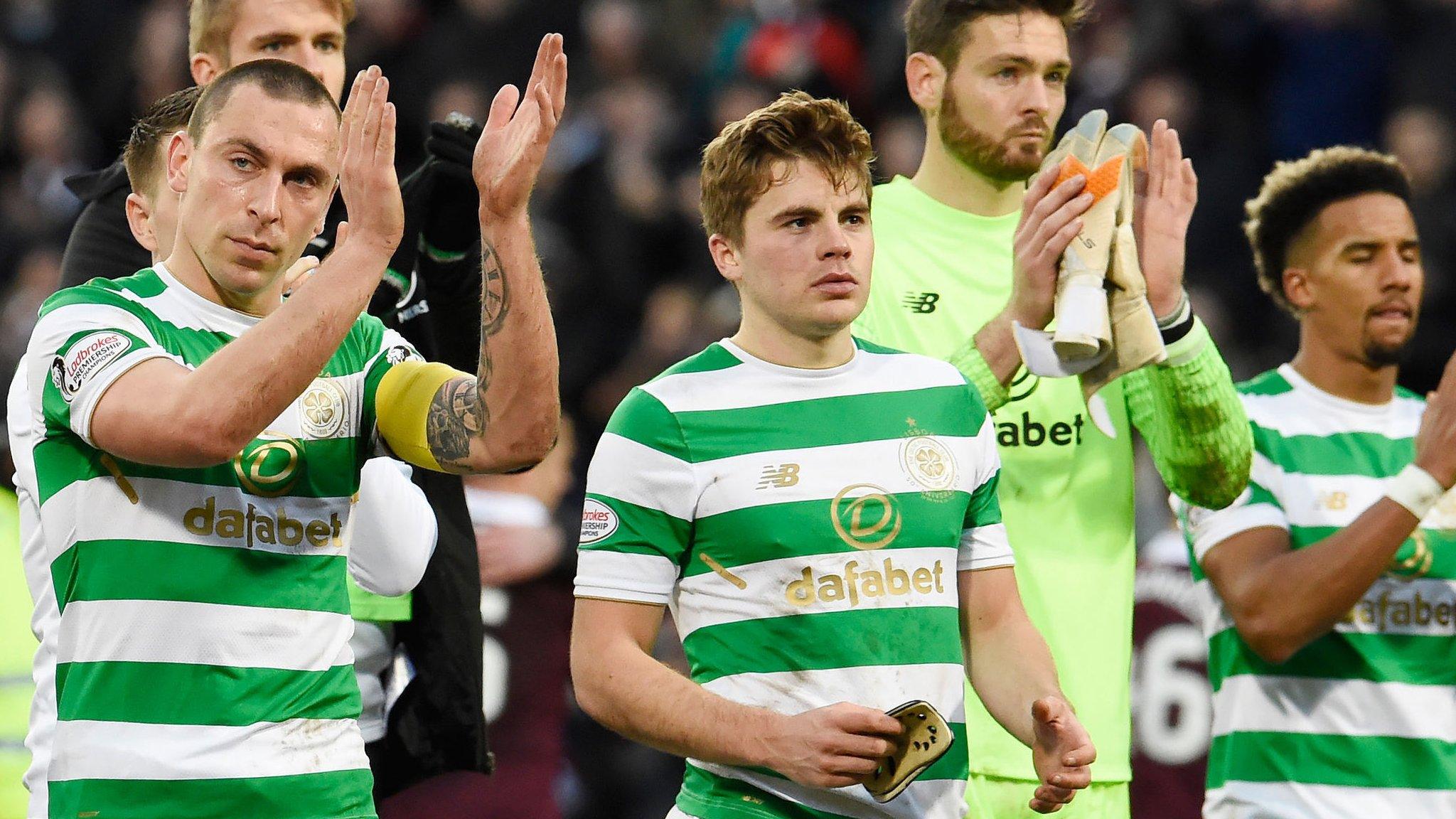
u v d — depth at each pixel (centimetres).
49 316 1205
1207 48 3950
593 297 3825
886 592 1212
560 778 2759
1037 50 1528
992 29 1527
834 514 1216
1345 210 1681
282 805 1176
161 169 1288
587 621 1224
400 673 1567
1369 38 3906
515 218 1183
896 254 1569
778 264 1238
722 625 1218
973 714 1467
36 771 1250
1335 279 1680
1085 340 1310
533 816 2009
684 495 1224
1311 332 1714
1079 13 1580
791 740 1133
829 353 1266
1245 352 3544
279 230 1187
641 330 3800
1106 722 1490
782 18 4084
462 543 1578
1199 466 1480
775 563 1211
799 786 1205
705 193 1298
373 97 1151
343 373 1259
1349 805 1602
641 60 4156
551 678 2073
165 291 1221
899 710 1130
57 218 4122
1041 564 1494
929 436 1253
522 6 4203
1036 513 1503
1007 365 1387
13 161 4284
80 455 1184
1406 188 1702
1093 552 1512
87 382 1151
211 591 1177
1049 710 1150
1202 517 1645
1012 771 1459
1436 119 3681
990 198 1572
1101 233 1335
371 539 1266
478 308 1581
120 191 1532
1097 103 3859
